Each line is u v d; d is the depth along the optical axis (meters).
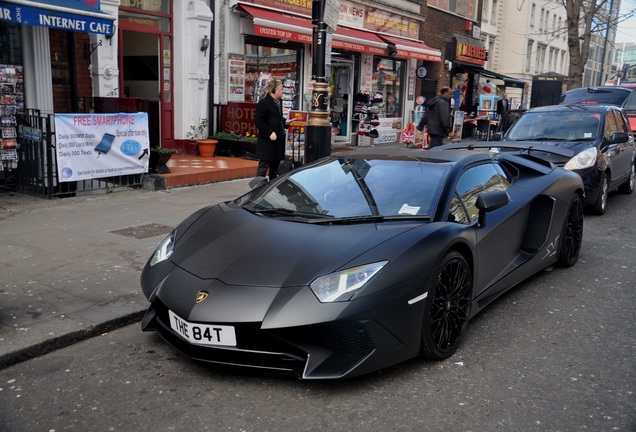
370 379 3.45
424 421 3.00
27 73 8.81
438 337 3.64
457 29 24.12
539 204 5.19
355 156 4.76
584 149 8.22
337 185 4.32
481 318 4.52
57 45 9.45
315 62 8.61
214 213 4.36
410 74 20.88
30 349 3.71
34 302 4.46
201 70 12.21
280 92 9.11
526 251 5.07
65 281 4.95
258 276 3.36
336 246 3.48
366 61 18.19
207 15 12.09
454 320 3.78
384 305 3.20
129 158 8.84
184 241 4.02
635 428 2.95
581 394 3.31
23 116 8.18
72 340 3.95
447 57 23.34
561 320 4.49
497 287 4.46
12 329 3.95
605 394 3.31
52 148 7.96
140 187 9.23
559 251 5.63
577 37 22.45
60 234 6.44
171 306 3.42
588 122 9.02
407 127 18.45
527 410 3.12
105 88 10.27
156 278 3.75
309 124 8.76
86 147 8.21
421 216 3.84
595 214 8.76
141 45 12.05
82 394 3.28
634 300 4.99
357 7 17.28
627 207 9.45
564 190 5.52
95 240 6.24
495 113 24.30
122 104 9.34
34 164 8.19
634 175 11.23
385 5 18.52
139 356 3.77
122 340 4.02
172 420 3.00
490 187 4.69
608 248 6.77
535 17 39.31
